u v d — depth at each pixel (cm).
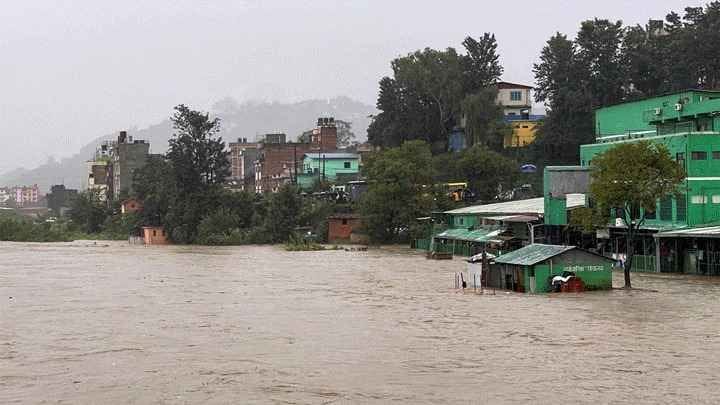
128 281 6247
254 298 5066
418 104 14075
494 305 4625
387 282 6016
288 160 17275
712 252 6091
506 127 12812
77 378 2834
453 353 3209
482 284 5662
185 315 4312
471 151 11819
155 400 2530
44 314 4391
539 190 11425
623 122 8956
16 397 2581
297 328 3853
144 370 2945
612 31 11462
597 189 5512
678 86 10819
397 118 14025
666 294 4991
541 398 2512
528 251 5622
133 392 2630
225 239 12406
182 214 13300
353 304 4741
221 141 13688
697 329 3691
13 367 3017
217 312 4425
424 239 10194
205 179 13625
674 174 5456
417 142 11081
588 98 11056
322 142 17562
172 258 9062
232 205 13350
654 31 12850
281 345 3409
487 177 11712
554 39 11681
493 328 3803
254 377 2817
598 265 5303
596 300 4769
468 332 3700
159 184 14088
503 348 3303
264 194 14050
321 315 4288
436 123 14000
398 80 14038
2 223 14862
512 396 2539
